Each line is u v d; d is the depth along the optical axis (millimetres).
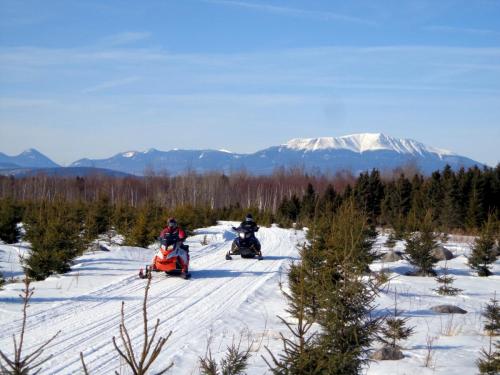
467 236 42125
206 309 12609
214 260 23000
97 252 23359
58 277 16688
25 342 9039
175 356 8531
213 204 97188
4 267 18797
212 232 36719
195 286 15906
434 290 16531
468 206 52281
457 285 18344
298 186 111375
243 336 10125
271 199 106812
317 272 8164
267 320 11812
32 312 11367
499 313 10797
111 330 10125
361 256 12578
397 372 7730
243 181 117562
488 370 7578
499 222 23203
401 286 17219
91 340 9344
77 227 20781
